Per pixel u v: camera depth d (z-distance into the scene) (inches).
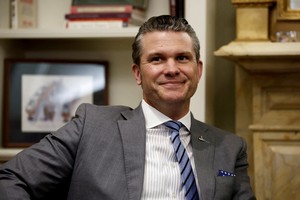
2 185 63.3
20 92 101.8
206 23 90.0
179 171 68.8
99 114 72.1
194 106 89.5
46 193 67.1
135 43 71.7
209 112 95.6
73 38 102.8
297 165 90.9
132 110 74.4
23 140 101.3
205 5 89.0
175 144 70.5
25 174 65.2
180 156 69.7
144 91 71.2
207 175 69.0
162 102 69.9
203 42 89.0
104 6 94.7
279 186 91.4
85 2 96.0
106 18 94.3
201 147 71.9
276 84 93.5
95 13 94.7
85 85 103.2
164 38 68.9
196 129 73.9
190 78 70.0
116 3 96.1
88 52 106.4
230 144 74.7
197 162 70.0
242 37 89.4
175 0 93.7
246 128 97.3
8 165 66.5
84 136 69.1
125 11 94.0
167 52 68.6
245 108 97.3
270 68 89.7
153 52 68.9
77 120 71.2
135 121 71.0
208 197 67.5
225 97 103.2
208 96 93.9
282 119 93.1
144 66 69.9
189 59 70.0
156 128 71.6
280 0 92.3
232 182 70.6
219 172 70.4
